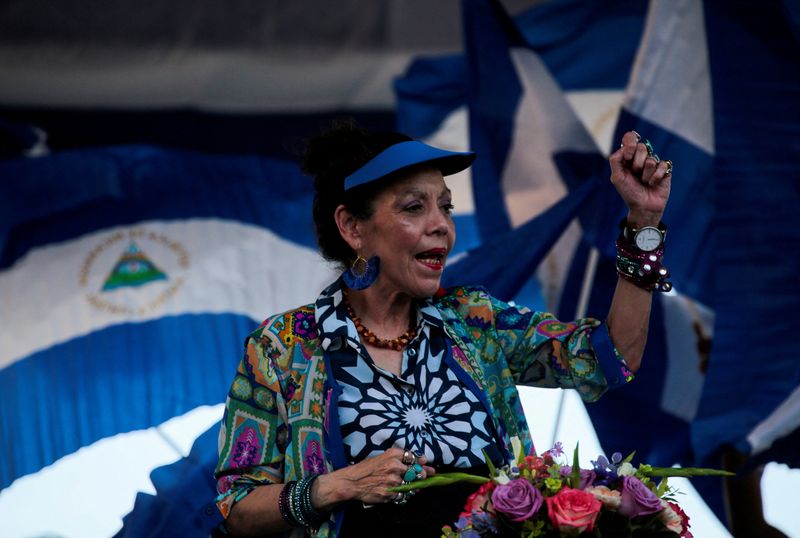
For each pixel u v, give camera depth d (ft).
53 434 25.75
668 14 23.04
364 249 13.44
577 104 28.63
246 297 27.63
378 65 30.99
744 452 21.08
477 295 13.97
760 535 21.88
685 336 22.89
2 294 26.66
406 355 13.25
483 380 13.41
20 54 29.66
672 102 23.04
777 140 22.79
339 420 12.85
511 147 24.27
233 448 13.32
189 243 27.94
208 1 30.14
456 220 28.71
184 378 26.66
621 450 22.47
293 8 30.53
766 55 22.89
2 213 27.27
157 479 18.86
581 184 23.56
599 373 13.25
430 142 29.86
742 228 22.67
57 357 26.27
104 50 30.01
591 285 22.09
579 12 28.58
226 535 13.44
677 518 11.68
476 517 11.52
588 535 11.28
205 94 30.91
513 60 24.39
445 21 30.78
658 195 12.89
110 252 27.55
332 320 13.33
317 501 12.43
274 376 13.26
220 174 29.14
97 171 28.19
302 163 14.01
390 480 12.12
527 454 13.29
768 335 22.25
